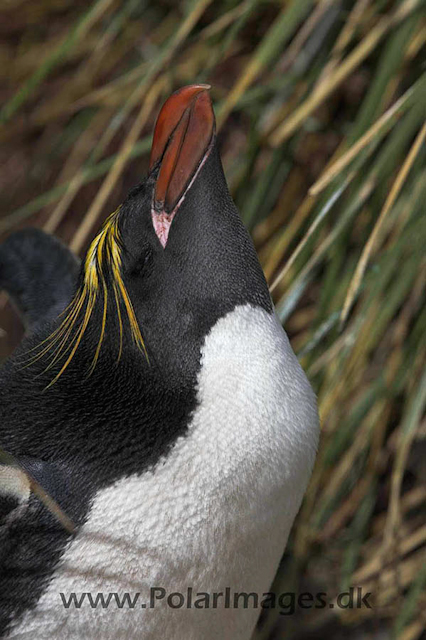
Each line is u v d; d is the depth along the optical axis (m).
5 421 3.96
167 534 3.74
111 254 3.94
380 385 5.98
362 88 6.85
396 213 5.78
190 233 3.79
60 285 5.36
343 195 6.17
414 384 5.98
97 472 3.72
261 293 3.95
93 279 4.00
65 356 4.10
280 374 3.89
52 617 3.78
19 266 5.45
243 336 3.82
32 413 3.93
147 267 3.84
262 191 6.34
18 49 8.79
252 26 7.23
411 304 5.98
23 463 3.76
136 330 3.85
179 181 3.79
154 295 3.83
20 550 3.75
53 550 3.73
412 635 6.30
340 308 5.80
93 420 3.82
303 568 6.59
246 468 3.76
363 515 6.44
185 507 3.73
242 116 7.66
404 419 5.94
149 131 8.19
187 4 7.04
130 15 7.73
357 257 5.89
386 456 6.50
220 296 3.80
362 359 5.89
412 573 6.36
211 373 3.78
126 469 3.71
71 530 3.70
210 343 3.79
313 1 6.04
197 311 3.80
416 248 5.36
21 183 8.85
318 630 6.70
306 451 3.98
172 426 3.75
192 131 3.78
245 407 3.76
